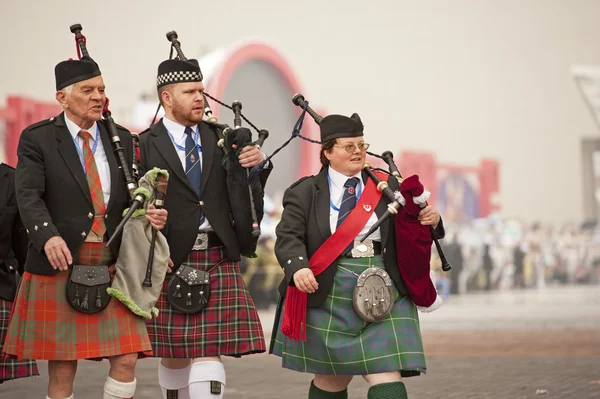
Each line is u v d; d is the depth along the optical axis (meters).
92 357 9.83
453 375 17.97
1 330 12.09
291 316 10.21
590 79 72.25
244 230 11.12
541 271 78.06
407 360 10.05
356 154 10.44
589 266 84.50
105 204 10.20
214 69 44.31
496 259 71.69
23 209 9.79
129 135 10.73
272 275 40.94
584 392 15.47
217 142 11.42
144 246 10.15
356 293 10.10
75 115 10.22
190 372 11.12
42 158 10.05
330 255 10.24
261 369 19.64
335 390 10.80
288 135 49.03
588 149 102.44
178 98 11.25
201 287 11.00
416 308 10.52
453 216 76.44
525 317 36.62
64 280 9.91
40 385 16.83
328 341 10.21
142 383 17.27
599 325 31.73
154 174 10.34
